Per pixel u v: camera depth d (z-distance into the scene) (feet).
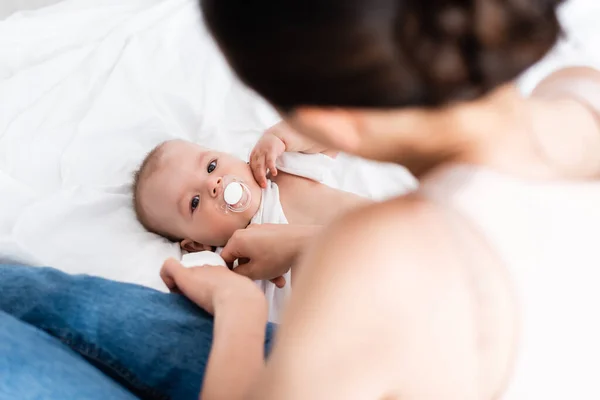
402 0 1.20
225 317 2.24
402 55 1.23
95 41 4.86
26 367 2.12
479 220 1.48
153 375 2.43
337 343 1.42
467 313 1.44
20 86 4.46
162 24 4.76
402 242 1.43
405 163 1.58
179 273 2.63
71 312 2.56
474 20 1.22
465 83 1.28
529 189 1.53
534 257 1.50
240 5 1.27
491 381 1.53
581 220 1.56
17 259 3.37
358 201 3.89
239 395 1.99
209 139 4.33
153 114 4.34
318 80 1.30
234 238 3.19
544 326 1.50
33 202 3.72
